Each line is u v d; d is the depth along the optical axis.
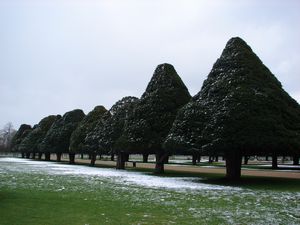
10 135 136.88
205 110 28.47
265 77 29.23
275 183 25.58
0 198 16.36
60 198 16.78
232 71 28.84
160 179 29.62
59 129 70.19
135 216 12.60
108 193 19.09
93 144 51.81
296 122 27.62
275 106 27.03
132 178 30.41
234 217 12.66
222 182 26.56
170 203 15.73
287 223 11.78
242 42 30.75
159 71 40.12
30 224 11.05
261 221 12.02
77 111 71.31
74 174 34.69
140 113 38.97
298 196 18.50
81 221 11.65
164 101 38.16
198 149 27.55
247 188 22.52
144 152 38.59
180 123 29.77
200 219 12.24
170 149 29.86
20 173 34.38
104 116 52.94
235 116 25.86
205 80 31.00
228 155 29.19
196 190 21.19
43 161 74.25
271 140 25.30
